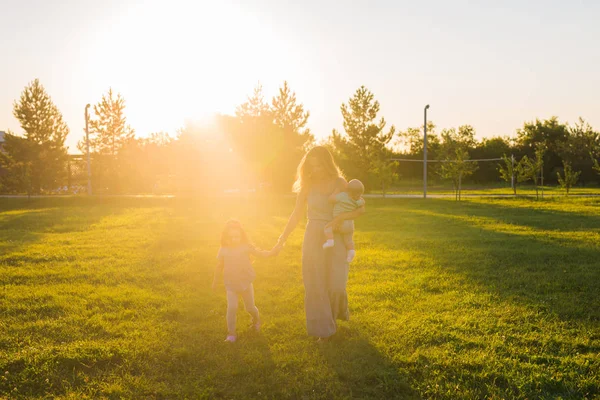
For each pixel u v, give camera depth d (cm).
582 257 973
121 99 3672
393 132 3316
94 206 2633
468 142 8162
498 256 999
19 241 1255
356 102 3278
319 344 494
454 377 416
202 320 580
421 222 1730
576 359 453
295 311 618
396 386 402
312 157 520
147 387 399
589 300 662
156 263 945
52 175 3966
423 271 862
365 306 638
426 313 601
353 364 441
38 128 3962
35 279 805
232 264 513
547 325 552
